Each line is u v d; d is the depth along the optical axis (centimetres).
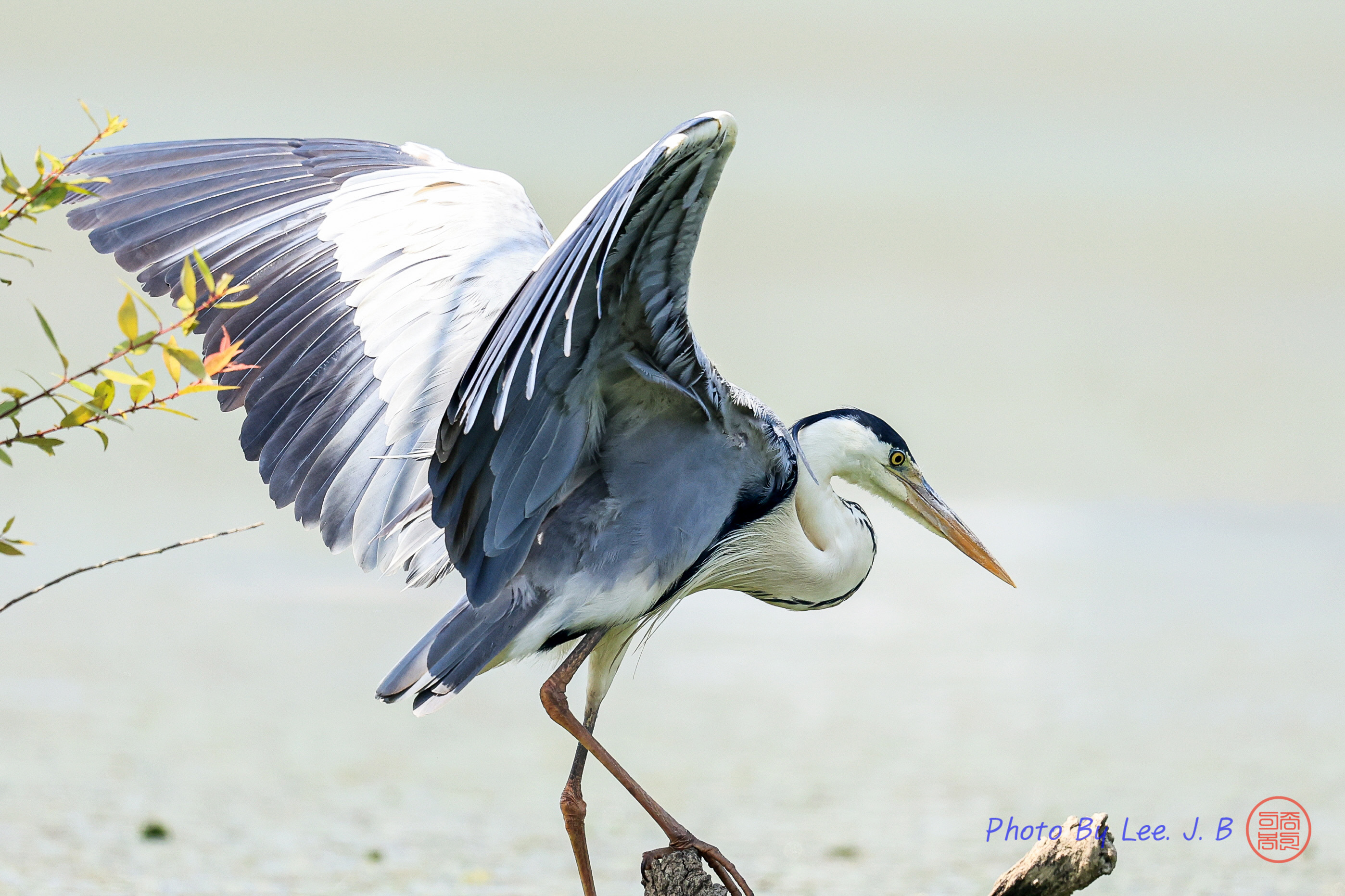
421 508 818
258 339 845
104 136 684
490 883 1041
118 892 1002
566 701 834
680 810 1188
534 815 1183
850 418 1010
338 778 1247
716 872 809
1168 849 1123
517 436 759
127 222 859
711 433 848
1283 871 1085
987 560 1014
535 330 670
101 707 1385
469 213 884
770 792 1227
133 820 1140
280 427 832
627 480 829
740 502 880
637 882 1054
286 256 867
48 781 1209
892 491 1016
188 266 632
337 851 1090
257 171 893
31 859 1052
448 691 798
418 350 829
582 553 825
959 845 1116
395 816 1170
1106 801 1209
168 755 1280
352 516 816
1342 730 1360
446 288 845
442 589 1766
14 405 621
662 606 895
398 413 820
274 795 1202
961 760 1291
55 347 618
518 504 773
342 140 935
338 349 841
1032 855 739
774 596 954
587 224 637
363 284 853
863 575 985
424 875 1052
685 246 711
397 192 891
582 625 830
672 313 747
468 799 1214
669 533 838
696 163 670
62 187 653
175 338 631
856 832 1148
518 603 815
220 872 1043
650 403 815
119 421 629
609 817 1188
